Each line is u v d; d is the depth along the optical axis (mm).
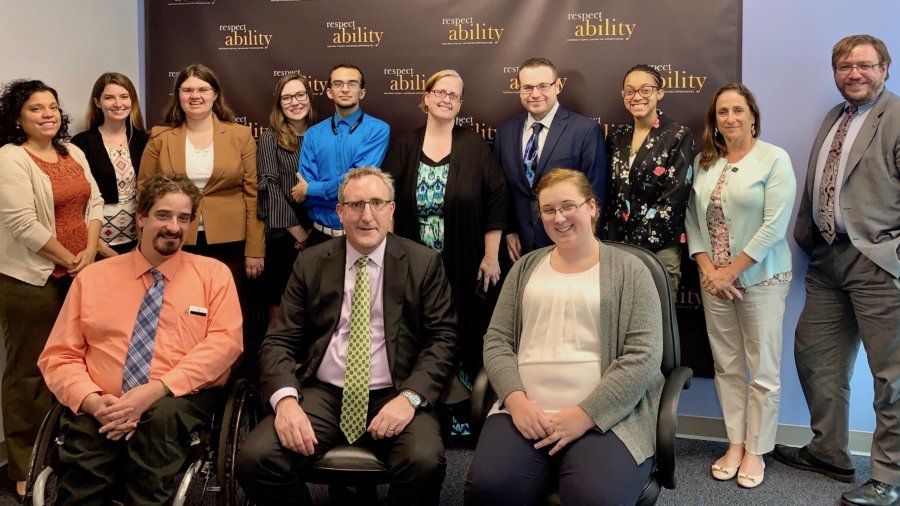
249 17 3367
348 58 3305
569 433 1829
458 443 3029
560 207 1986
